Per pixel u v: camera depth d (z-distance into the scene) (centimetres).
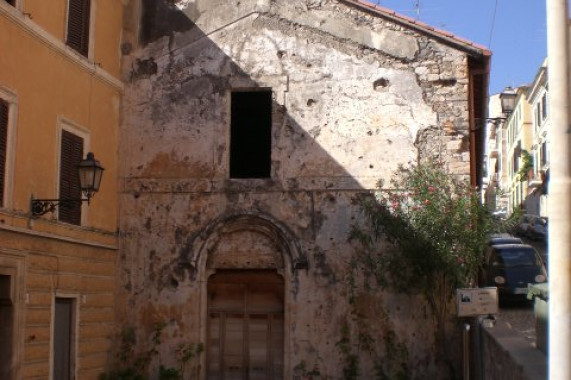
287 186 1745
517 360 1040
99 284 1684
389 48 1773
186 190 1770
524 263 2369
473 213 1608
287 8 1816
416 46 1767
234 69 1802
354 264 1692
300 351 1691
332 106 1766
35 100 1451
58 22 1548
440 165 1719
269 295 1748
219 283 1767
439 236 1597
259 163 1977
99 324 1680
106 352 1711
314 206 1733
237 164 1969
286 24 1809
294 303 1706
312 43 1797
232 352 1741
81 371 1594
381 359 1664
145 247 1766
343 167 1739
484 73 1798
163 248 1758
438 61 1758
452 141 1728
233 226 1748
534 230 4022
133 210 1781
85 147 1644
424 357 1648
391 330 1667
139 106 1817
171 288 1744
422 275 1608
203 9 1836
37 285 1432
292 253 1712
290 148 1759
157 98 1816
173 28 1838
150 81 1823
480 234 1602
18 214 1376
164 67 1825
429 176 1656
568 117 635
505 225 1633
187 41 1828
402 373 1642
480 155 2211
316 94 1775
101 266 1697
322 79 1780
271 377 1720
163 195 1777
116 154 1794
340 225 1717
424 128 1738
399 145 1738
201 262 1744
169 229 1762
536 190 5884
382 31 1781
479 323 1492
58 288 1505
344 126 1756
